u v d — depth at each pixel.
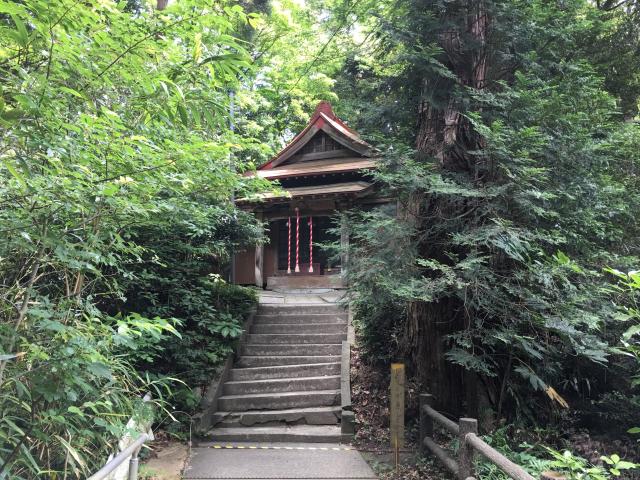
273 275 14.62
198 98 2.80
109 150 2.67
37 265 2.74
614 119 7.66
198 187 3.82
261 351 7.87
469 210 5.43
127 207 2.90
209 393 6.48
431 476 4.75
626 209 5.79
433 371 6.36
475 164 5.73
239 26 8.35
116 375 3.56
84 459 3.06
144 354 5.27
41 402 2.81
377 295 5.42
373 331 7.37
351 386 6.89
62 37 2.25
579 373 5.93
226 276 12.56
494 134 4.88
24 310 2.63
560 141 5.32
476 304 5.05
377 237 5.62
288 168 14.27
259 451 5.52
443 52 5.95
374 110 6.72
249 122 12.95
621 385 6.00
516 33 5.82
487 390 5.84
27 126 2.25
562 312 4.75
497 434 5.04
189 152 3.10
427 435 5.25
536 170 4.66
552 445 5.44
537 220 5.15
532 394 5.86
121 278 5.75
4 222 2.50
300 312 9.24
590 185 5.32
